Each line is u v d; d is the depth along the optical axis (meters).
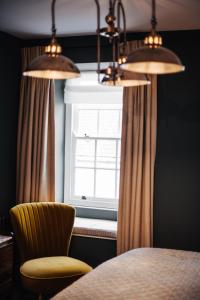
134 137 3.48
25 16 3.18
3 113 3.76
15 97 3.92
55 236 3.54
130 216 3.49
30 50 3.88
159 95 3.50
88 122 4.19
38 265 3.16
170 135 3.48
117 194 4.07
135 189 3.47
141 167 3.46
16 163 3.98
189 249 3.42
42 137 3.81
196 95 3.40
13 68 3.86
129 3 2.78
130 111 3.49
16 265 3.85
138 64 1.86
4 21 3.33
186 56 3.43
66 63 1.86
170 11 2.95
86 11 3.01
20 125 3.91
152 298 2.02
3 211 3.80
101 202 4.09
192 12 2.96
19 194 3.90
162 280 2.28
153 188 3.49
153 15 1.78
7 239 3.37
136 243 3.44
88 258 3.70
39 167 3.82
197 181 3.40
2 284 3.34
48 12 3.05
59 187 4.16
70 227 3.56
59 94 4.07
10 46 3.80
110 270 2.43
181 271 2.44
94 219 4.05
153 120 3.45
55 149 4.00
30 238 3.42
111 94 3.95
